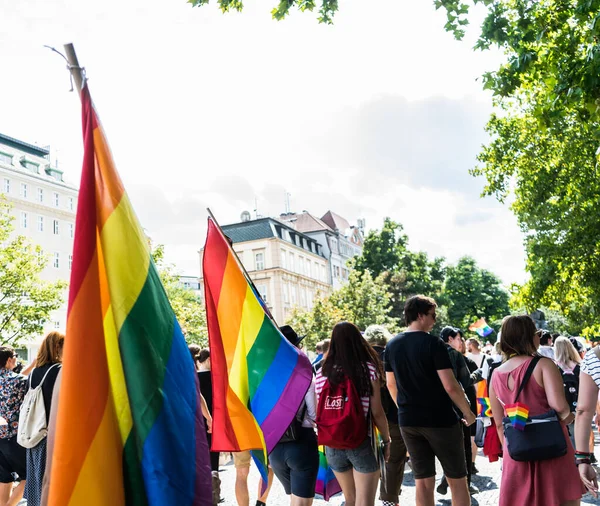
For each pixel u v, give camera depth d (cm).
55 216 6906
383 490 738
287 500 902
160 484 278
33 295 3080
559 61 1045
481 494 884
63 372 271
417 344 609
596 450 1254
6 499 746
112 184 299
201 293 8406
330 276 9194
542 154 2728
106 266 291
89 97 300
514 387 496
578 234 2562
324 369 579
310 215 9638
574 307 3216
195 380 308
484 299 7800
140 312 292
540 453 472
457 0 1037
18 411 748
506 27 1048
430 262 7519
